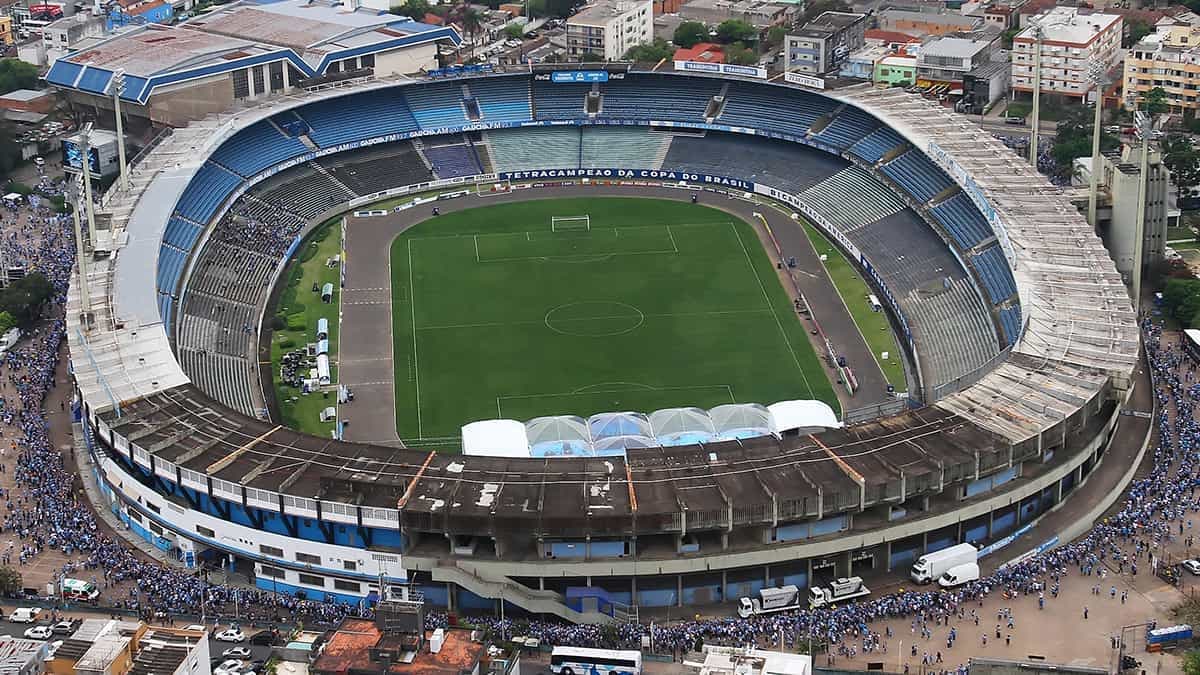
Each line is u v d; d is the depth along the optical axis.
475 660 180.00
